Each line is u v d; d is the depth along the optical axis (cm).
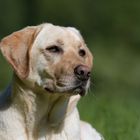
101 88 3072
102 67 3956
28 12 4491
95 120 1380
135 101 1706
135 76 4022
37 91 1049
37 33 1046
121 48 4444
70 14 4603
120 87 3778
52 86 1030
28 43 1042
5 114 1059
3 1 4403
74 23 4606
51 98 1048
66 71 1018
